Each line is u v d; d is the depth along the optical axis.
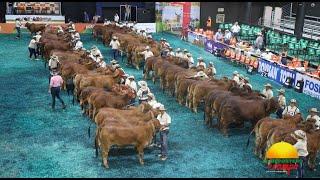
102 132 13.56
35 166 13.84
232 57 30.02
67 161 14.27
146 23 43.59
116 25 37.88
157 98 21.47
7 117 18.17
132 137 13.66
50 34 31.16
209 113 17.50
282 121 14.67
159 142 15.88
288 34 34.66
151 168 13.91
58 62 22.72
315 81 22.52
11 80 23.95
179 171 13.77
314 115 15.76
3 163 13.98
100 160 14.40
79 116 18.56
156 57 24.45
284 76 24.72
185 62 23.80
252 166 14.26
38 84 23.31
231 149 15.58
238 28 37.75
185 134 16.88
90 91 17.83
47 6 43.94
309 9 40.78
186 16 41.38
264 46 33.16
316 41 31.22
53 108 19.22
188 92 19.78
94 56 25.11
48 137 16.19
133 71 26.98
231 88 18.42
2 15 43.78
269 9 43.50
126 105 17.02
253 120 16.38
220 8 43.53
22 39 37.69
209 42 34.16
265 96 17.92
